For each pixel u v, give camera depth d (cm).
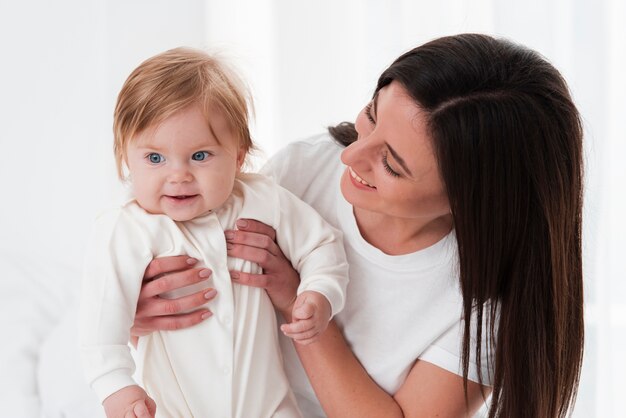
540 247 116
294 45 220
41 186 220
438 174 109
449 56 108
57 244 220
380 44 218
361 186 114
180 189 113
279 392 122
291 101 222
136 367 126
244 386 118
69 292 194
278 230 123
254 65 220
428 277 127
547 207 113
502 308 120
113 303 111
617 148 219
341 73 221
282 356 134
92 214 219
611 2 214
